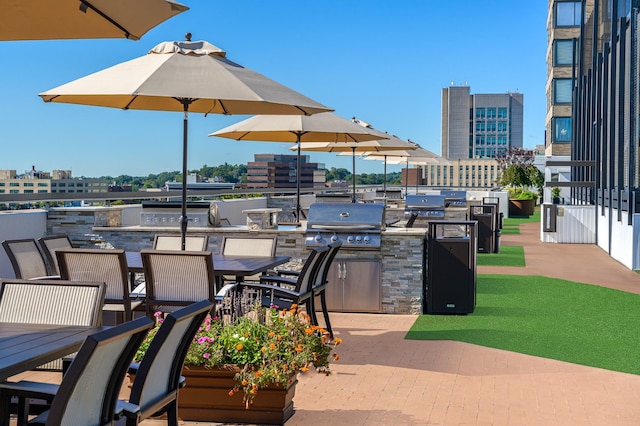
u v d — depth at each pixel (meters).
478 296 11.05
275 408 5.11
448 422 5.17
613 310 9.90
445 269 9.44
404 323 8.82
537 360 7.04
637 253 14.36
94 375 2.96
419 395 5.84
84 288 4.25
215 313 5.91
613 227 17.06
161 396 3.64
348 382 6.21
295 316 5.59
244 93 6.35
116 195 11.21
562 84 39.78
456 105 113.12
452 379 6.33
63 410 2.76
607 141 18.33
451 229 17.36
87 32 4.25
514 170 38.66
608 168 17.73
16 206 10.23
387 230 9.59
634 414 5.38
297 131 11.14
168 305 5.97
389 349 7.44
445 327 8.60
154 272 5.96
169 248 8.35
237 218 17.11
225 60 7.05
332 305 9.47
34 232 10.11
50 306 4.24
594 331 8.47
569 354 7.32
